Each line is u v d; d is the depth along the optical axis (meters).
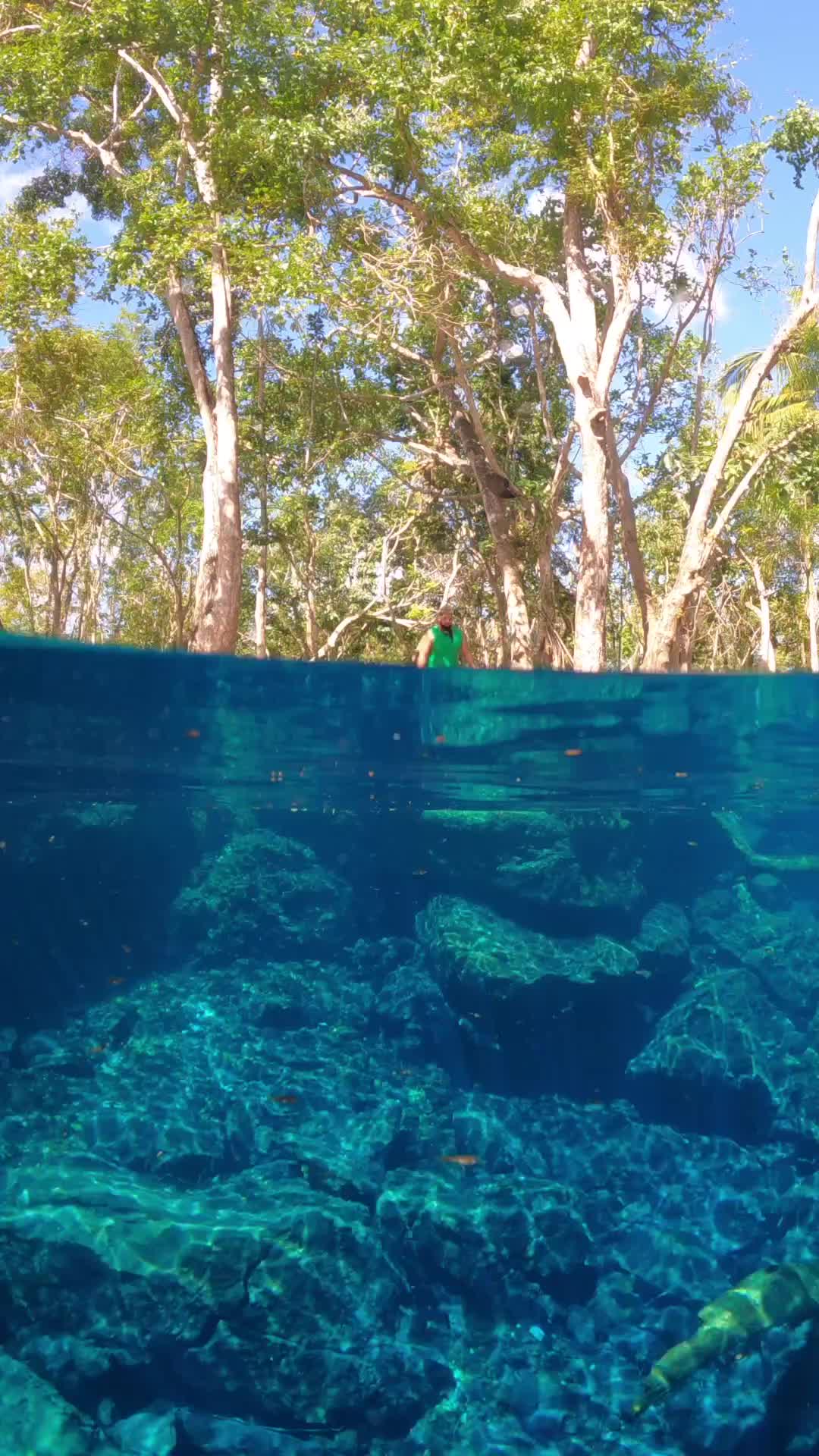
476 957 11.12
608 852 13.41
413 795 16.72
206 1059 10.70
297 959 13.66
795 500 30.81
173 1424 6.55
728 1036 10.77
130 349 34.81
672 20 21.39
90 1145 9.00
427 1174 8.84
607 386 23.03
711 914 16.56
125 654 10.65
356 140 20.83
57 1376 6.63
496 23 20.86
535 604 36.66
